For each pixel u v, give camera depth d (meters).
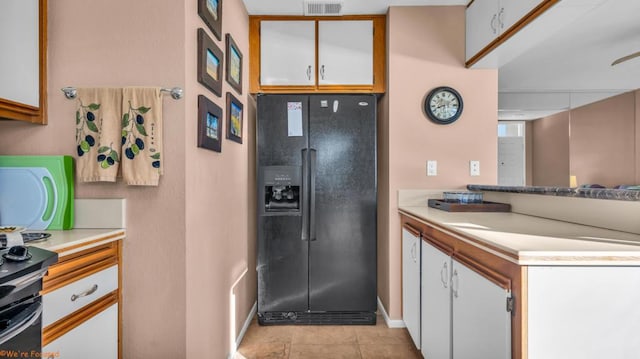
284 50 2.56
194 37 1.49
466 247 1.38
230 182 2.03
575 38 2.49
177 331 1.39
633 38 2.49
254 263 2.74
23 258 0.88
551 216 1.69
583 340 0.94
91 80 1.39
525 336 0.95
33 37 1.33
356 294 2.53
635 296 0.94
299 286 2.52
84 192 1.40
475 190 2.39
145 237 1.39
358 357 2.11
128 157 1.33
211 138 1.63
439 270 1.66
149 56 1.40
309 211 2.51
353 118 2.52
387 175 2.54
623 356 0.94
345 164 2.52
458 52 2.48
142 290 1.39
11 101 1.24
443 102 2.45
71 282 1.11
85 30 1.40
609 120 3.90
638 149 3.85
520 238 1.15
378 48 2.58
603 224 1.37
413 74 2.48
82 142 1.34
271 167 2.50
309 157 2.51
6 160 1.33
